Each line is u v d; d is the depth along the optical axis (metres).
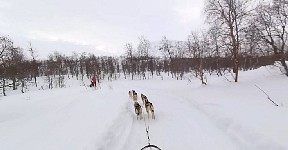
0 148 9.36
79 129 11.25
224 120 12.46
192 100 20.28
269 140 8.83
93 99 19.97
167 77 65.75
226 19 24.69
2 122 14.51
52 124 12.59
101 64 92.56
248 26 24.08
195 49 35.69
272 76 26.11
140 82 52.62
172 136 11.18
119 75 83.56
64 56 104.56
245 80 26.92
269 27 23.58
